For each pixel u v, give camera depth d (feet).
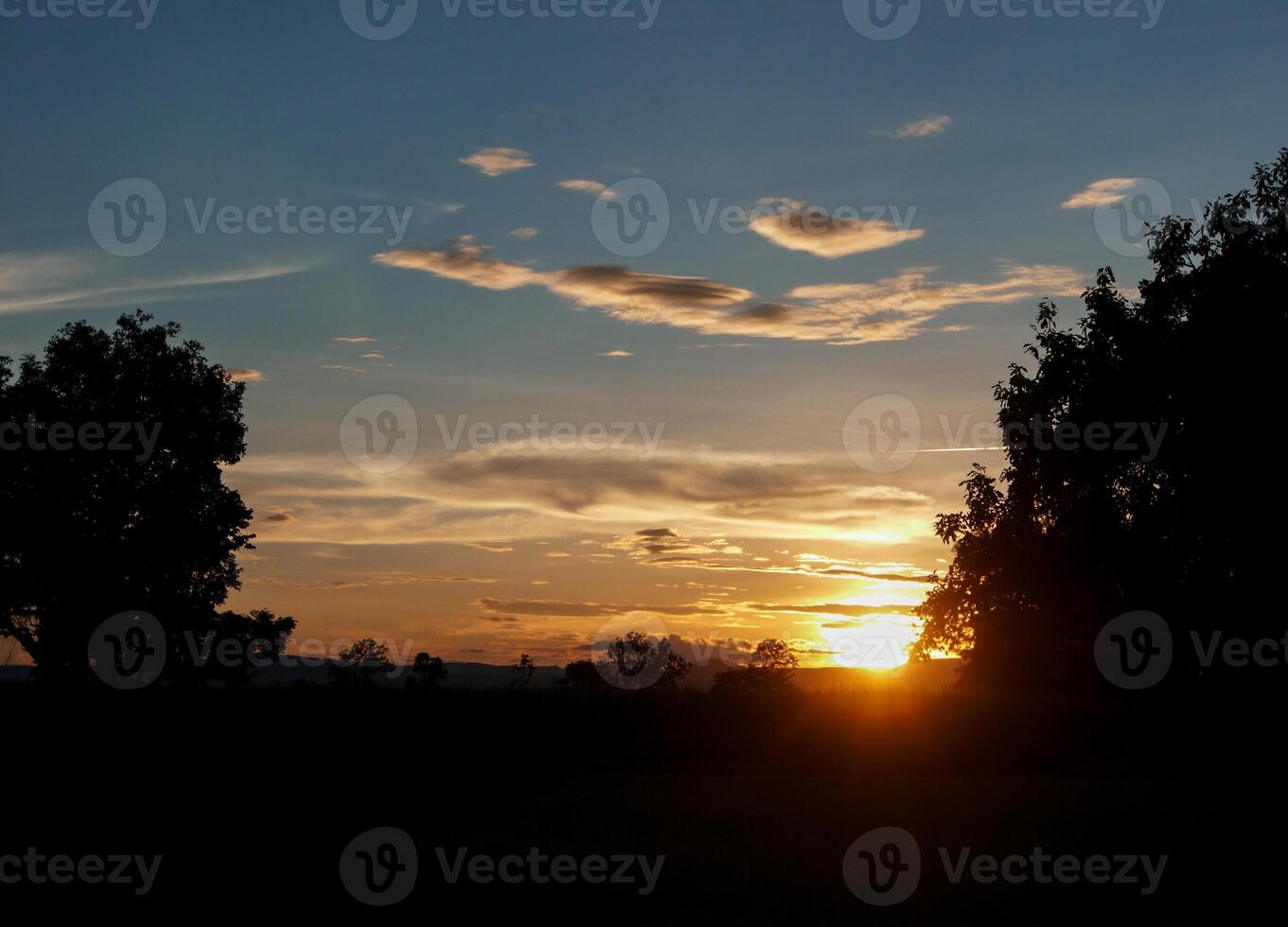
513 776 107.45
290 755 119.44
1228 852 61.05
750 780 104.88
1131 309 108.17
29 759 111.04
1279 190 98.84
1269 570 92.58
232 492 200.85
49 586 184.24
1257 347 94.22
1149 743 122.11
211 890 52.85
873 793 93.35
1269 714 101.19
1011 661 142.61
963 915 47.19
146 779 98.68
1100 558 115.55
